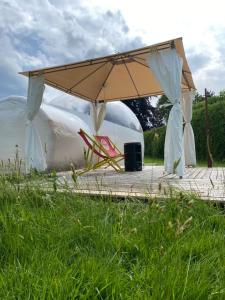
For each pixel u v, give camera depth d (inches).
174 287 55.1
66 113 424.2
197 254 77.5
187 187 175.9
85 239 86.1
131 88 415.8
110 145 375.6
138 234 87.5
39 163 285.0
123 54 270.1
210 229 98.7
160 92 419.8
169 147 249.8
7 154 360.5
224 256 73.4
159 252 71.7
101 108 441.4
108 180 227.0
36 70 297.1
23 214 97.0
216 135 568.4
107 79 391.9
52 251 71.9
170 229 83.3
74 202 114.1
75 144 386.6
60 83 364.2
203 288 56.7
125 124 518.0
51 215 101.2
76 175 113.7
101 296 56.4
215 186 179.3
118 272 63.8
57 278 57.4
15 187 125.0
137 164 348.8
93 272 61.6
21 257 73.1
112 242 82.2
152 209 99.7
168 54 252.8
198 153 594.9
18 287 56.4
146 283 59.3
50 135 344.2
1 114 370.3
